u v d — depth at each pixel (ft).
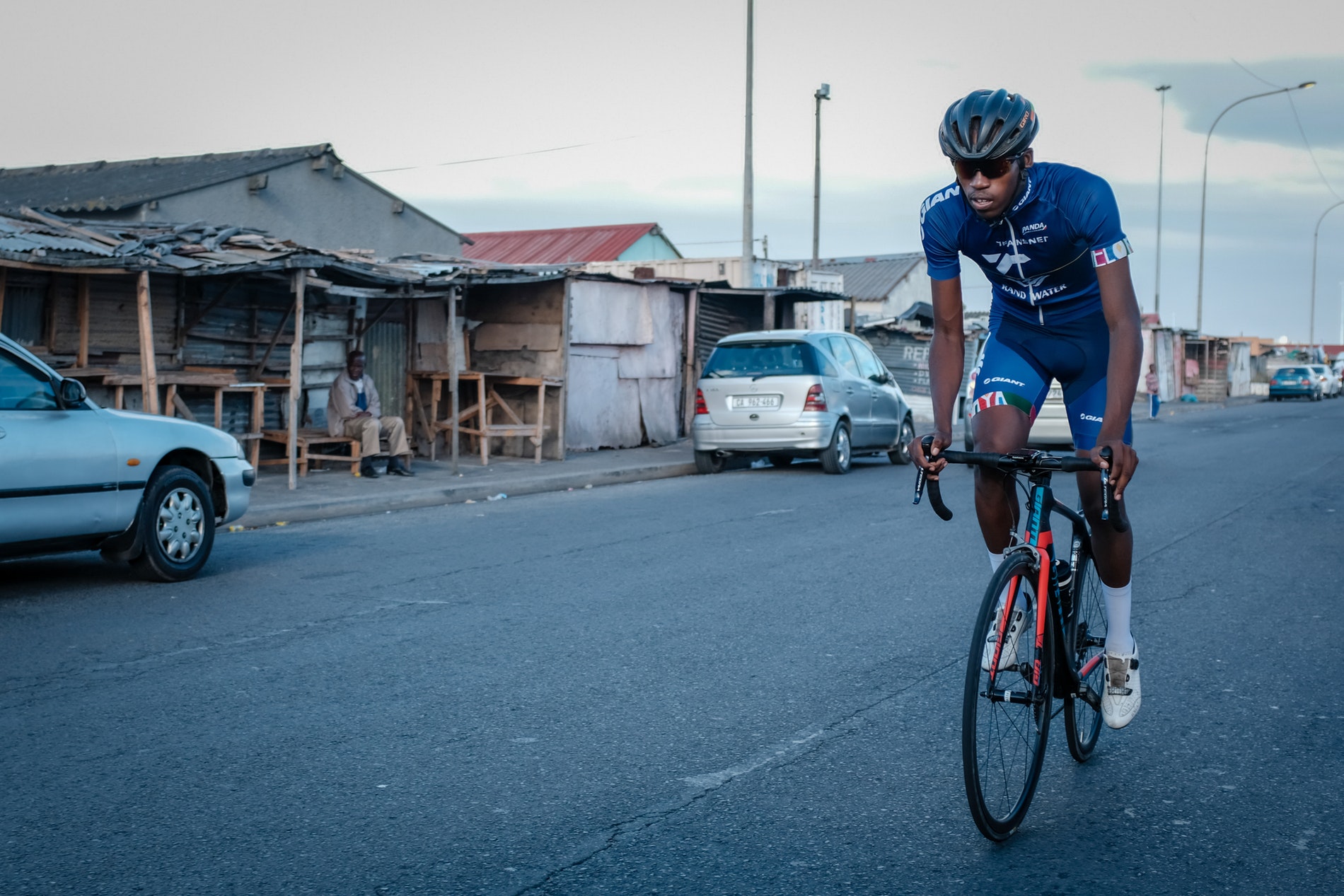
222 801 12.71
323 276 49.47
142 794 12.91
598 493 45.34
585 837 11.72
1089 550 13.89
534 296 57.00
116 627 21.30
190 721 15.62
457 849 11.42
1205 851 11.50
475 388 59.00
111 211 78.13
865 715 15.93
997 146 11.51
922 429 87.35
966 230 12.72
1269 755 14.44
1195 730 15.49
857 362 55.83
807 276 97.09
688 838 11.71
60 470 23.61
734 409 51.72
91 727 15.35
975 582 25.72
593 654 19.29
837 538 32.37
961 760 14.08
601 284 60.85
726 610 22.85
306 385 51.47
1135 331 12.03
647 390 65.57
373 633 20.84
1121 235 12.05
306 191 90.12
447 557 29.25
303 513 37.81
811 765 13.91
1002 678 11.62
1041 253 12.46
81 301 42.14
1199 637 20.68
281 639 20.38
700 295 71.36
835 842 11.63
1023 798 12.01
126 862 11.10
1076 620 13.56
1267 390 223.92
